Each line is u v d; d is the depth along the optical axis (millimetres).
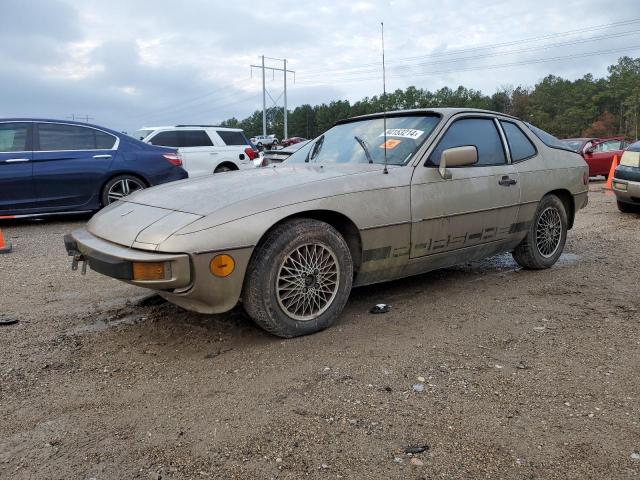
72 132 8633
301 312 3438
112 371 3037
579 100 100062
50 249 6719
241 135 13109
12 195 8109
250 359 3139
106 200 8812
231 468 2125
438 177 4008
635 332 3506
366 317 3854
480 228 4359
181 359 3176
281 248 3236
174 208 3305
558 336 3459
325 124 99062
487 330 3580
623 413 2498
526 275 5059
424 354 3182
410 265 3979
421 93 86625
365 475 2074
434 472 2088
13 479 2084
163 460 2189
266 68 69062
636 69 103812
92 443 2322
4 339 3559
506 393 2699
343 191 3512
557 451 2217
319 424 2422
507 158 4723
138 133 12320
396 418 2471
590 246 6457
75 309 4199
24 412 2592
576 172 5410
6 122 8156
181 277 2949
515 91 109562
